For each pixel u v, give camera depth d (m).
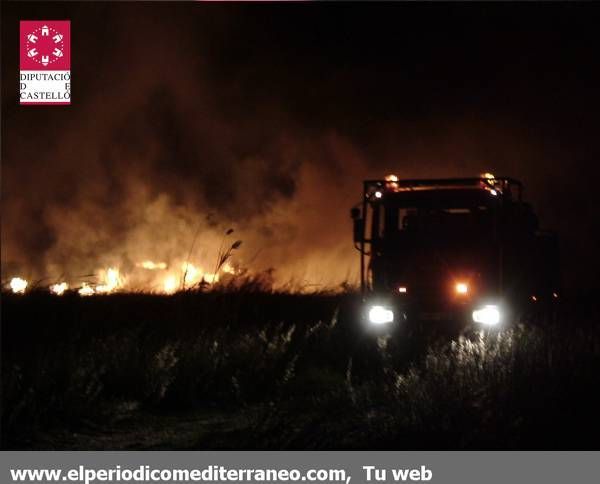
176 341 14.24
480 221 18.03
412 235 18.19
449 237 18.06
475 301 17.64
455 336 17.09
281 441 10.03
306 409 12.02
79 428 11.17
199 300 16.39
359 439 9.95
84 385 12.00
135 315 15.69
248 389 13.38
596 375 11.01
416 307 17.78
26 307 14.83
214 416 12.26
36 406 10.95
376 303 17.95
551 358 11.71
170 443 10.47
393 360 14.84
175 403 12.81
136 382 12.69
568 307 18.72
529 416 9.79
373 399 11.80
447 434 9.59
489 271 17.81
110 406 11.86
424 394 10.63
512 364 11.53
